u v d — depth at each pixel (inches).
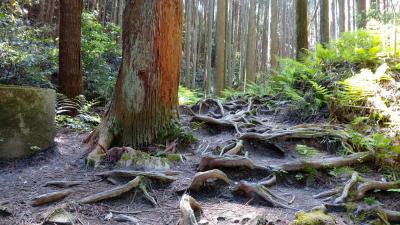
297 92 253.3
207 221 110.3
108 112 187.6
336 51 269.1
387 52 231.3
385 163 155.9
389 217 114.8
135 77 178.4
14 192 135.3
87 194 131.5
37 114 184.5
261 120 240.4
